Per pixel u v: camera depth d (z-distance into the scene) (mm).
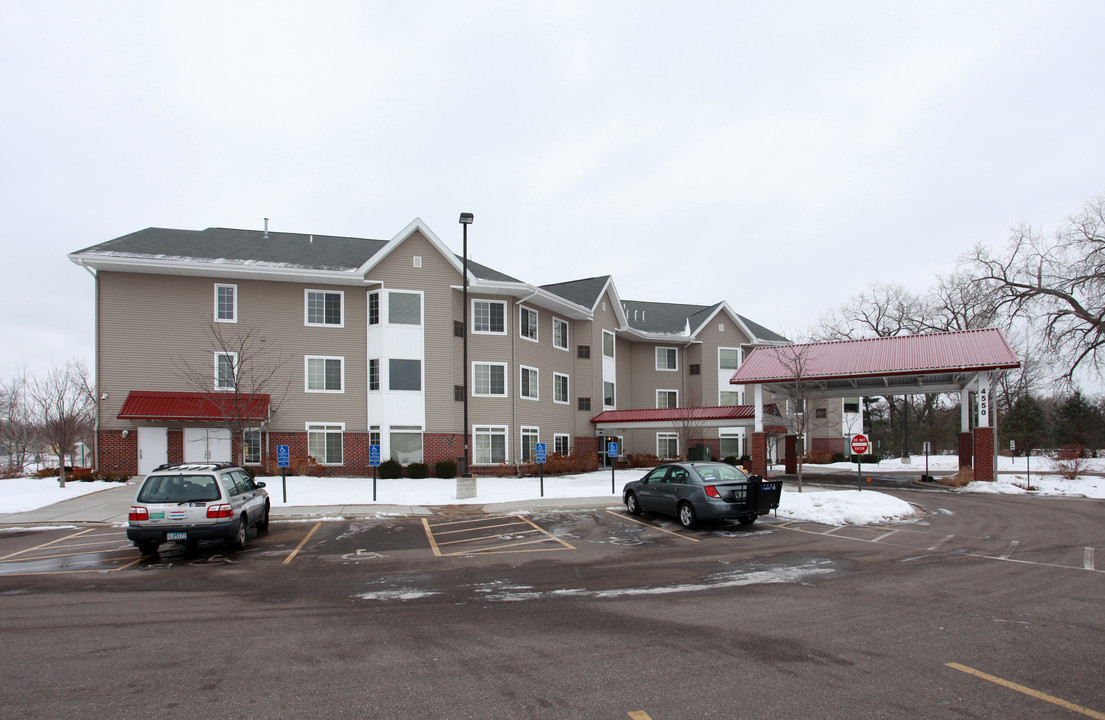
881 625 7234
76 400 39031
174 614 8055
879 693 5293
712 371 43375
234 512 12555
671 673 5793
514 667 5996
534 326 33625
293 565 11289
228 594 9148
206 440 27422
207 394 26844
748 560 11305
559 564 11164
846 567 10602
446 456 29562
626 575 10180
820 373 26969
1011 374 54125
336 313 29656
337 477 28406
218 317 28219
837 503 17266
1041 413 52344
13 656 6434
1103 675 5668
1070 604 8125
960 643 6566
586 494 22469
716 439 42562
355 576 10328
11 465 40094
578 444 36719
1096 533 14070
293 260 29500
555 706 5094
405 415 29219
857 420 53781
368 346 29688
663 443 42094
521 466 30875
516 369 32031
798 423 24734
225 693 5430
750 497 14695
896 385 30188
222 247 29812
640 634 6988
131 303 27500
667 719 4840
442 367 29875
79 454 50344
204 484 12422
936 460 51062
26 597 9062
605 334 39344
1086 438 48531
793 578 9797
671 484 15852
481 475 30547
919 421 62500
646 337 41938
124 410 25828
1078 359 34062
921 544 12758
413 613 8000
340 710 5059
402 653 6438
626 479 28969
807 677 5664
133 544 13117
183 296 27953
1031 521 15977
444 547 13047
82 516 17812
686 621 7488
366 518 17516
